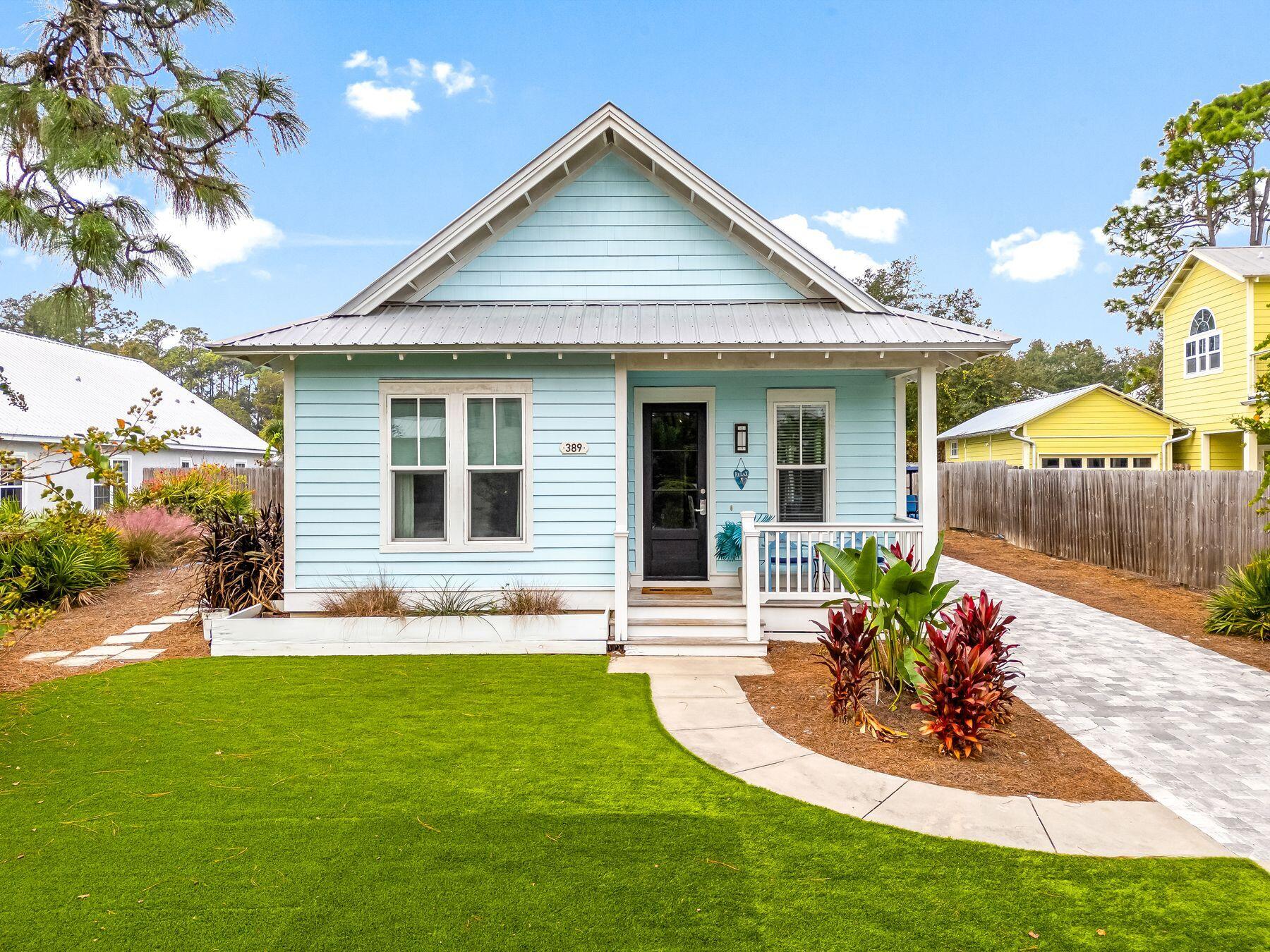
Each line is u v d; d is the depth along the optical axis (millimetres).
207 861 3760
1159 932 3176
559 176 9609
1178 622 9688
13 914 3301
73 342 44500
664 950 3062
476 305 9516
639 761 5090
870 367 8602
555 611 8398
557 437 8727
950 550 17266
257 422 57312
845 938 3141
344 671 7395
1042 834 4051
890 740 5426
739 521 10047
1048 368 59844
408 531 8805
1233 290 18984
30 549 10344
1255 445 18453
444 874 3637
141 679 7133
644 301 9672
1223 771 4930
